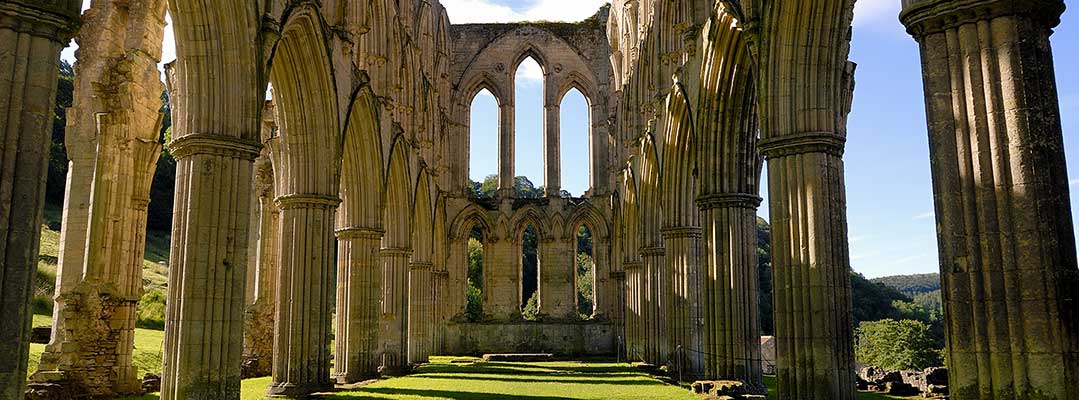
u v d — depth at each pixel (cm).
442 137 5138
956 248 984
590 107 5309
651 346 3775
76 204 2386
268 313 3338
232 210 1753
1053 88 972
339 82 2544
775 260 1708
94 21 2469
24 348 1016
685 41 2648
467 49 5366
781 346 1680
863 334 6550
